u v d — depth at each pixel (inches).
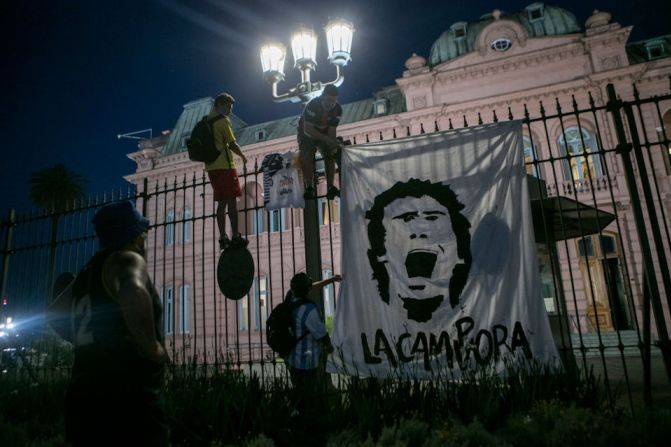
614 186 590.2
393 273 176.9
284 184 215.2
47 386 215.6
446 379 160.1
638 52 682.2
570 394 145.8
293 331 175.2
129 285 72.7
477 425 128.0
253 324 690.8
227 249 216.7
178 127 925.8
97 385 73.2
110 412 72.3
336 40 255.8
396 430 131.3
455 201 176.4
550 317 227.9
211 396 155.4
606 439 117.5
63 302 88.3
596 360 368.2
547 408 132.8
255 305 704.4
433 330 166.4
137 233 84.7
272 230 738.8
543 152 633.0
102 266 80.0
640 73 605.9
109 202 265.6
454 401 146.8
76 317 80.7
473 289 165.9
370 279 179.8
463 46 737.6
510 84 668.7
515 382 146.6
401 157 188.1
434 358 163.8
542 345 153.9
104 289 78.6
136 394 74.3
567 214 230.7
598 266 593.3
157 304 82.7
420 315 169.2
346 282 183.2
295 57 264.7
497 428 135.6
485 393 143.2
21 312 278.8
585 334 531.2
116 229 83.0
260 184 765.9
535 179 240.2
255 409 149.0
